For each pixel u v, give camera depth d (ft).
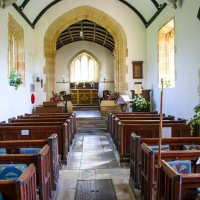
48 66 33.88
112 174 15.53
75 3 33.32
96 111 47.01
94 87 58.29
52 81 34.68
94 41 59.21
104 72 60.29
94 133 28.78
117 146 19.98
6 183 6.96
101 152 20.70
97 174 15.55
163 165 8.23
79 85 58.39
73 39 57.47
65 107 33.19
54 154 13.00
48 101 33.86
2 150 12.42
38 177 10.08
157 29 28.60
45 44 33.60
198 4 17.75
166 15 25.34
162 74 28.07
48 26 33.50
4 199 7.00
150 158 10.23
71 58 59.77
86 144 23.52
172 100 23.85
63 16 33.47
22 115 25.38
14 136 17.47
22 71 27.99
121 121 19.22
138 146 12.76
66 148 17.78
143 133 17.62
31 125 19.24
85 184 13.98
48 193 11.48
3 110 20.56
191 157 10.36
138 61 33.71
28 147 12.89
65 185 13.89
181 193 7.26
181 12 21.16
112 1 33.53
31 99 31.07
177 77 22.43
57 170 13.89
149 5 28.86
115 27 34.01
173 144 13.12
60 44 57.06
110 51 60.23
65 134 17.60
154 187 10.31
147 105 29.91
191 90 19.16
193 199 7.27
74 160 18.49
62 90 59.36
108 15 33.55
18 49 27.96
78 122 33.76
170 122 19.16
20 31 27.50
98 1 33.40
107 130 30.12
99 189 13.29
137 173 12.63
